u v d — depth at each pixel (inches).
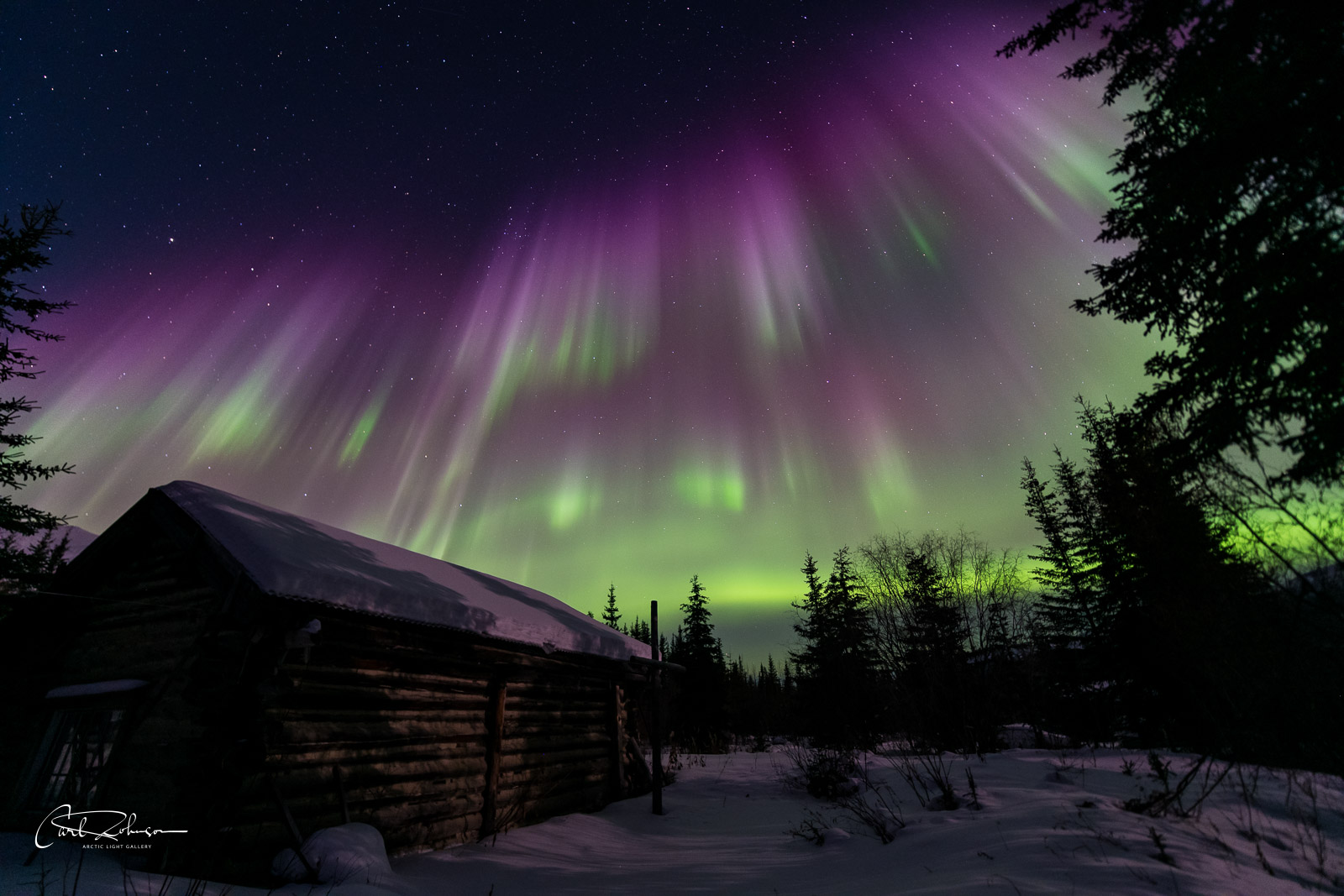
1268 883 170.1
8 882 173.9
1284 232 264.8
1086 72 314.0
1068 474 839.7
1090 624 698.8
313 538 315.9
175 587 276.1
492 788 319.6
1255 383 267.1
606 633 472.1
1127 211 309.6
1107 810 241.6
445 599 313.6
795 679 1021.8
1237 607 257.6
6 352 427.2
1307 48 241.4
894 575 577.6
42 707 280.7
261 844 211.5
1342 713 238.4
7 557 405.1
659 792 406.9
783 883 224.1
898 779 395.9
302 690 241.1
